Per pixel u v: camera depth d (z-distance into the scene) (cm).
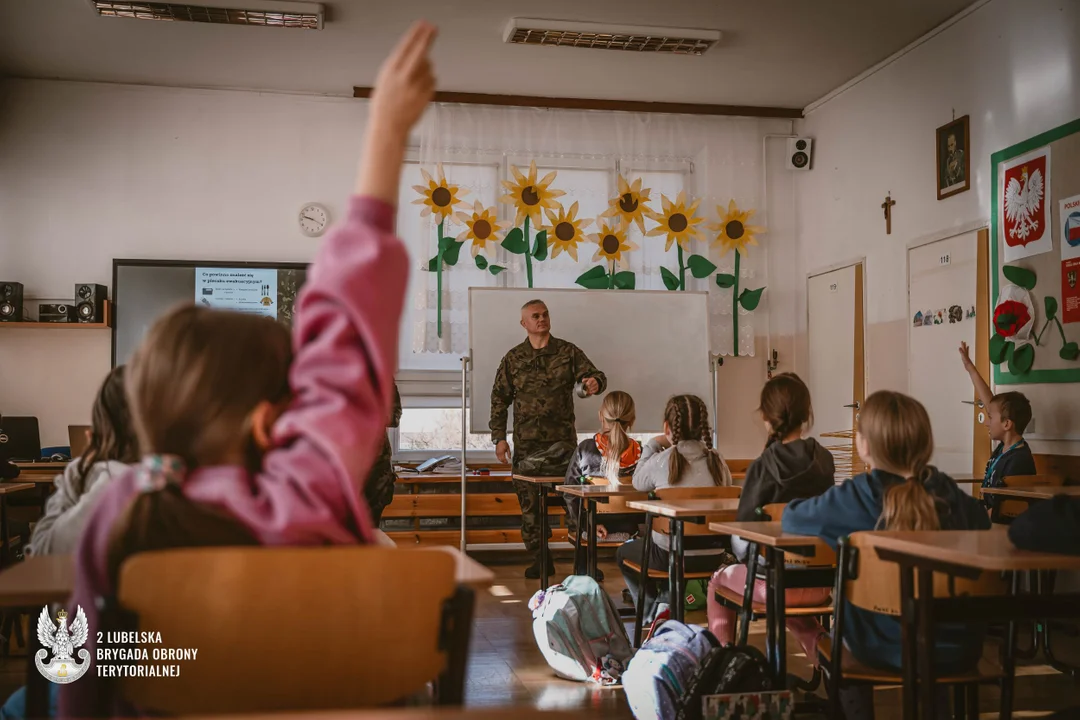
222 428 85
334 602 85
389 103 86
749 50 623
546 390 577
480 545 641
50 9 550
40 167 649
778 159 744
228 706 83
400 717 57
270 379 88
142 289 650
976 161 541
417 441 695
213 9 550
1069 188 464
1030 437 486
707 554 375
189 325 87
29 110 650
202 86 673
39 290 643
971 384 536
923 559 175
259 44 605
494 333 641
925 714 180
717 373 708
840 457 656
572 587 353
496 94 700
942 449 560
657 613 380
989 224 525
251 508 83
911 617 186
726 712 226
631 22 579
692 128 732
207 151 672
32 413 639
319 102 688
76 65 632
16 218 643
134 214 658
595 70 657
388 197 85
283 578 82
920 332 586
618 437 462
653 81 680
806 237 732
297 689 84
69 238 649
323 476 82
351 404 82
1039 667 355
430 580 90
